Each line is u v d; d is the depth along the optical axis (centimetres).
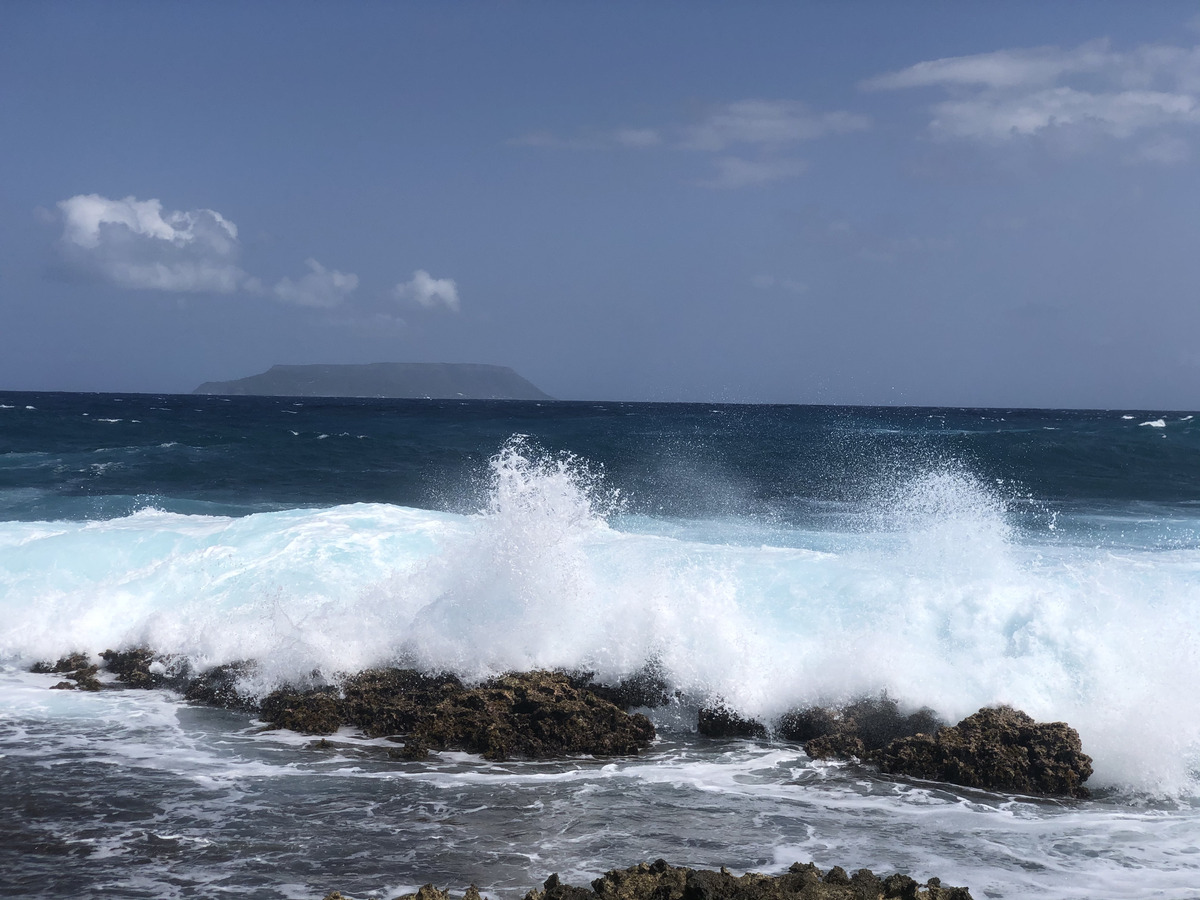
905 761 891
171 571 1314
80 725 998
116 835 716
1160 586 1035
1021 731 884
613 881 567
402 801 798
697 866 671
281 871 657
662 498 2309
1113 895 633
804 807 798
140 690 1130
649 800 809
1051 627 980
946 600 1041
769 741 988
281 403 13812
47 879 641
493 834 727
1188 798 842
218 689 1102
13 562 1377
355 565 1321
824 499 2320
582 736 952
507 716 973
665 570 1191
